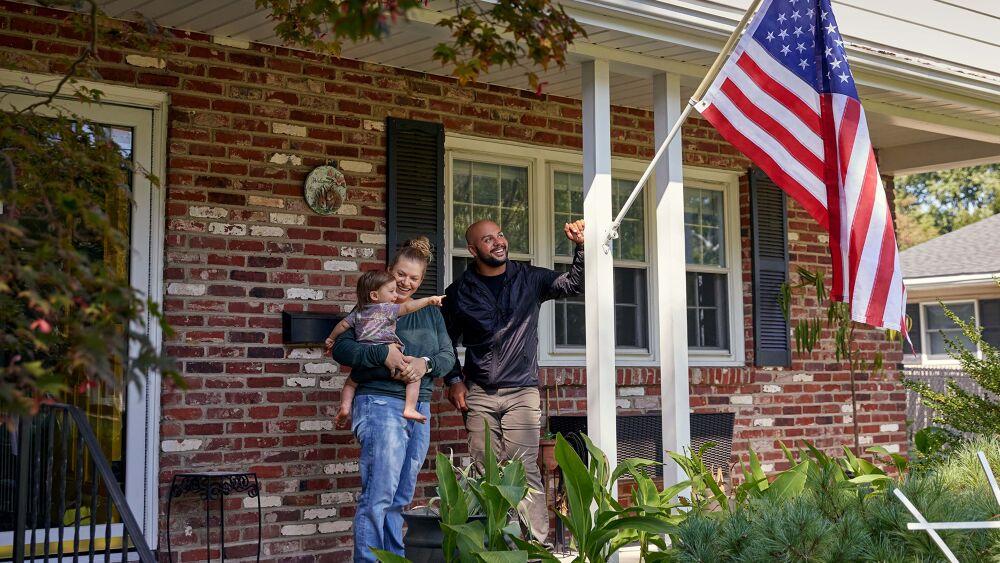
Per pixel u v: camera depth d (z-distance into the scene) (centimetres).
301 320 577
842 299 494
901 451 859
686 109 509
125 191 333
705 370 743
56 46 519
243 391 563
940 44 685
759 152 497
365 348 482
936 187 3098
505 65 611
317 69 601
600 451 483
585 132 562
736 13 559
